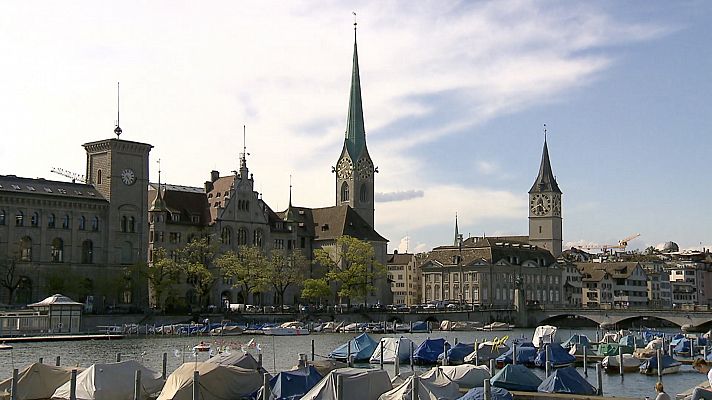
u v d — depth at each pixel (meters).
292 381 60.72
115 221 180.12
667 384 84.00
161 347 119.25
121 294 176.25
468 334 178.50
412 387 55.75
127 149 182.88
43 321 139.75
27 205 168.38
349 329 172.00
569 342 119.50
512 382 71.50
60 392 61.81
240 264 187.88
